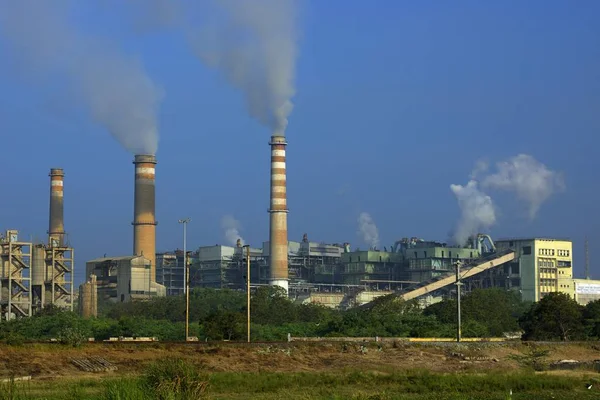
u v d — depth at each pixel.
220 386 79.50
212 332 149.25
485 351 128.62
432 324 185.62
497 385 83.62
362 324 178.62
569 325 170.88
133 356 102.38
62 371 93.38
